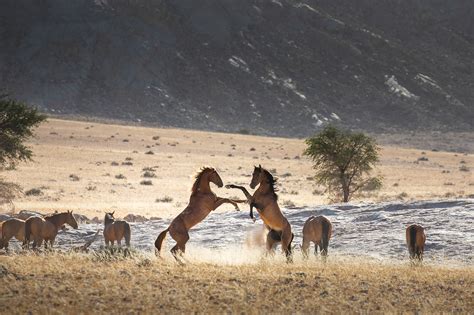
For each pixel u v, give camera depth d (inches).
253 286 2368.4
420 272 2770.7
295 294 2300.7
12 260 2770.7
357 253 3695.9
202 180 2891.2
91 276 2444.6
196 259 3006.9
